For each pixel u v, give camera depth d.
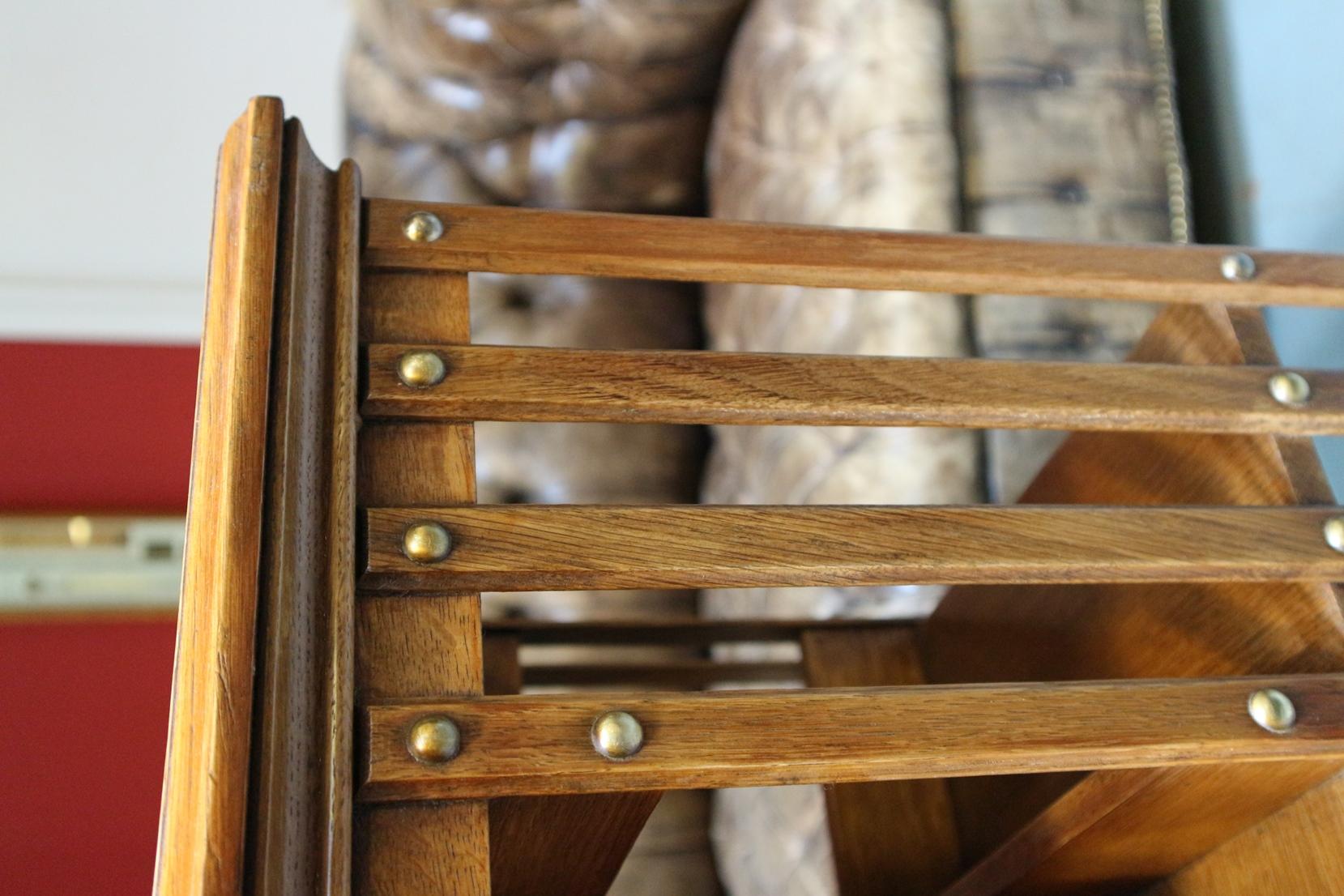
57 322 2.37
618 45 1.37
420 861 0.42
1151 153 1.00
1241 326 0.62
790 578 0.49
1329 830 0.52
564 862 0.54
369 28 1.48
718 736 0.45
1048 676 0.73
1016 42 0.99
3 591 2.31
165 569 2.37
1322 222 0.90
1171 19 1.11
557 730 0.44
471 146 1.48
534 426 1.45
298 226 0.51
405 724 0.43
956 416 0.55
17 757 2.26
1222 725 0.48
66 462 2.40
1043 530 0.52
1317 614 0.54
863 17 1.03
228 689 0.39
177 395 2.45
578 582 0.48
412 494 0.49
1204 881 0.61
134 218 2.29
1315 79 0.91
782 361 0.54
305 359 0.48
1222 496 0.62
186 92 2.17
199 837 0.37
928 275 0.60
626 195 1.47
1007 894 0.63
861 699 0.47
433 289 0.55
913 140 0.96
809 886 1.01
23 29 2.07
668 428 1.45
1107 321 0.95
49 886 2.21
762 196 1.19
